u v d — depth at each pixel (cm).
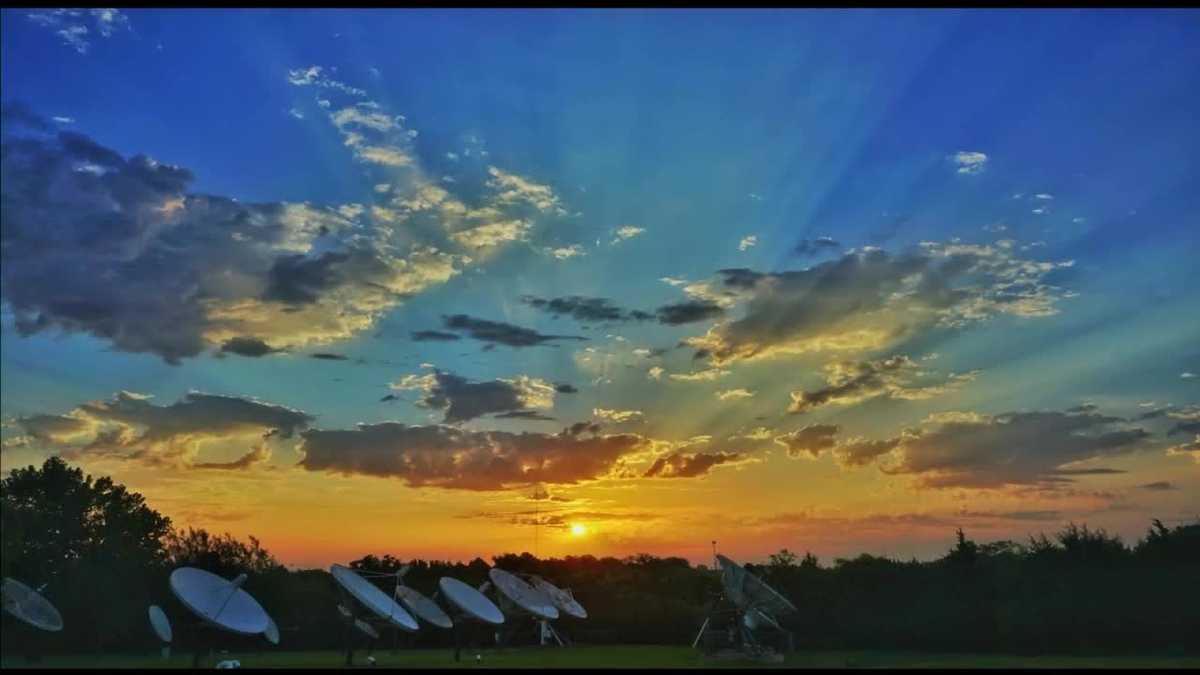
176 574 6031
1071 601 8219
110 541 10488
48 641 8756
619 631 11056
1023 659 6912
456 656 6950
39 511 10269
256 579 11194
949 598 9012
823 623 9462
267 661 6950
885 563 10281
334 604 11169
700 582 12181
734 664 6375
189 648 9431
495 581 9288
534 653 8288
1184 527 9112
